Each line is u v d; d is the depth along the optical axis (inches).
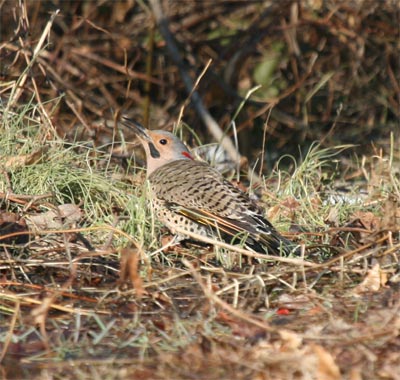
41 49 555.5
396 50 780.0
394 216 390.6
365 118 754.8
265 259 380.8
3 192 435.5
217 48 779.4
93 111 639.8
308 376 289.7
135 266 337.7
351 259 392.8
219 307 344.8
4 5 706.8
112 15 756.6
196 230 417.7
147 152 475.8
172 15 777.6
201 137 701.3
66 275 376.8
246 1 782.5
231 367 298.2
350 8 758.5
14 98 514.9
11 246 377.7
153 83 757.9
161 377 292.4
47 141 481.4
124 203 443.2
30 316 338.3
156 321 335.9
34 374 297.1
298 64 765.3
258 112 681.6
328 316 342.6
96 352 312.3
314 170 510.0
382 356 306.0
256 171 658.2
